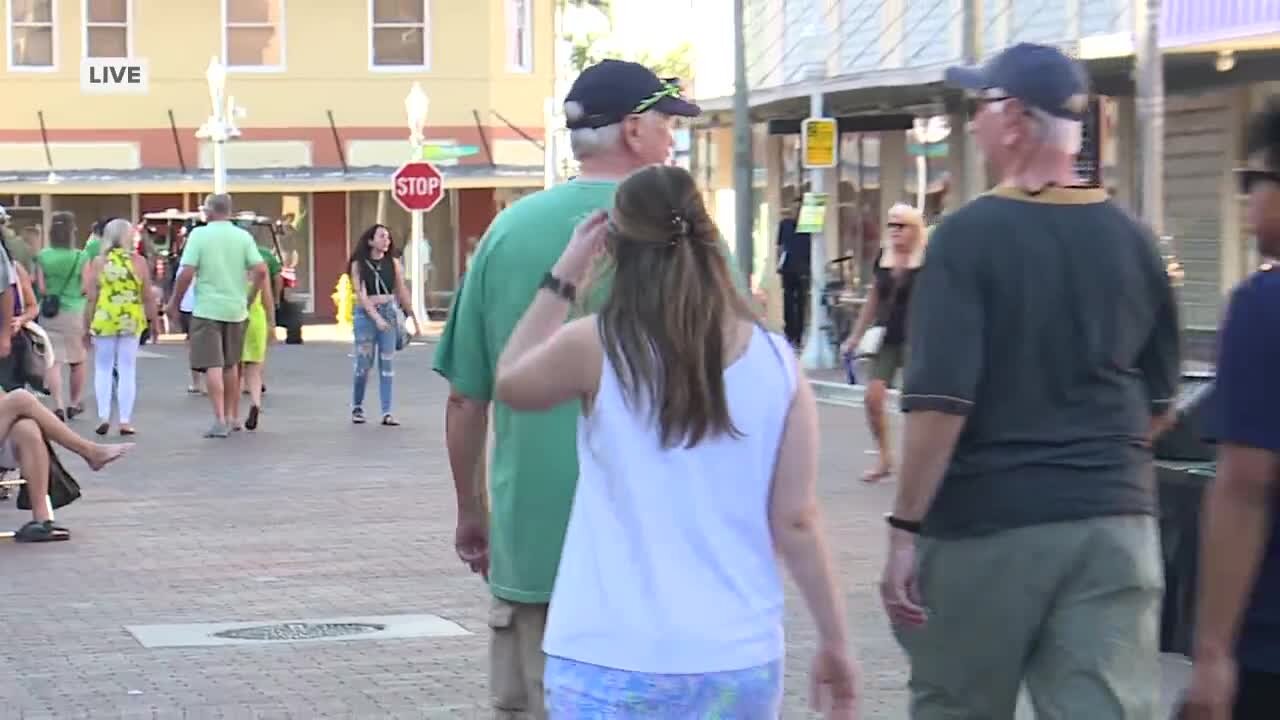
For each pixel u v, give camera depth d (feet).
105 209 176.55
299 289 177.37
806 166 98.94
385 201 177.17
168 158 174.70
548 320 16.92
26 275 63.77
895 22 111.24
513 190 178.50
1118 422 19.98
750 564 16.17
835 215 126.93
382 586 42.75
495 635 20.68
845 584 42.04
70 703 31.76
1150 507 20.18
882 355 58.08
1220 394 15.81
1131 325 20.08
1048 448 19.74
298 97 175.63
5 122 173.17
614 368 16.02
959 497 19.94
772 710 16.30
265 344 78.02
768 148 136.15
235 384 76.38
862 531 49.26
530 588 20.12
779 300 128.26
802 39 120.78
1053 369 19.75
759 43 128.47
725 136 144.87
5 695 32.30
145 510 54.44
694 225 16.25
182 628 38.06
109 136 174.19
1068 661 19.79
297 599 41.16
